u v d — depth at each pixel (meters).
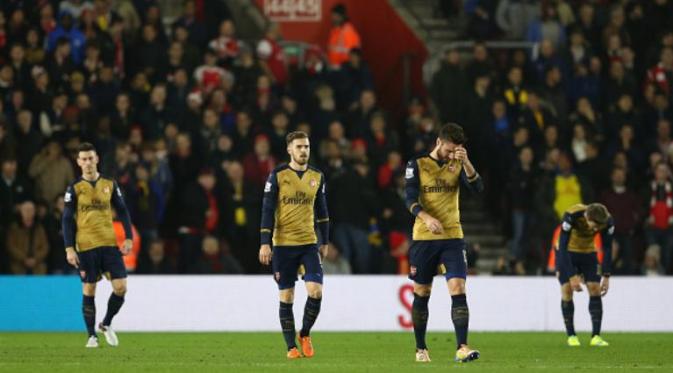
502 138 86.38
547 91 90.00
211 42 90.62
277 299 74.62
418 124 88.19
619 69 92.88
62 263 76.25
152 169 78.94
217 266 77.00
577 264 58.62
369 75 91.25
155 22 89.44
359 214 79.56
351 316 74.62
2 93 81.12
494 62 94.12
